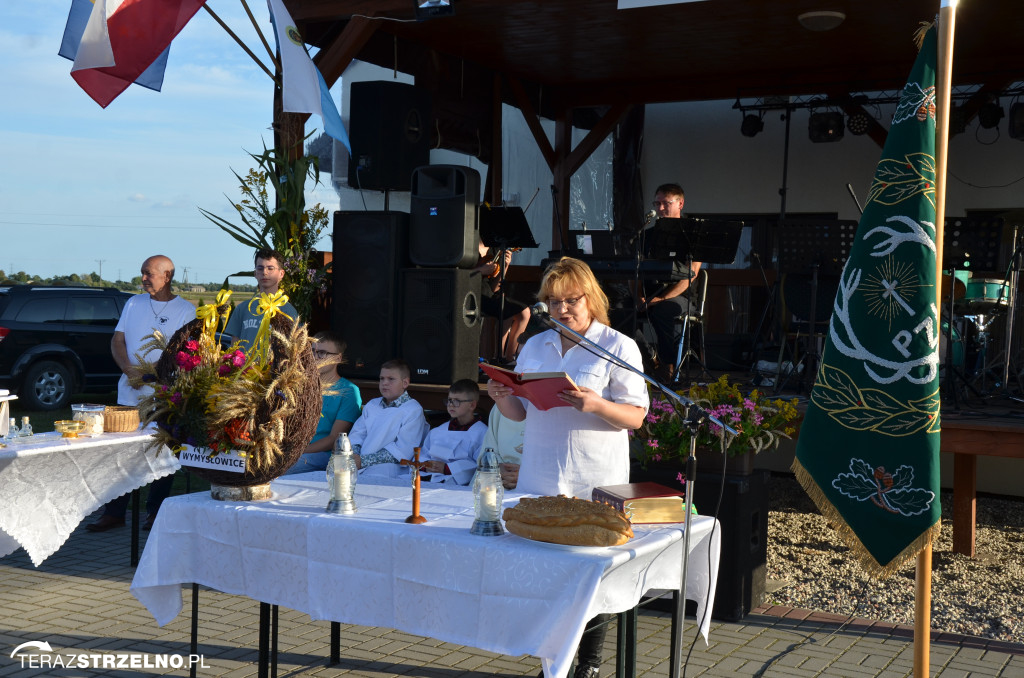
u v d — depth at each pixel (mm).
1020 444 5621
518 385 3158
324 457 5523
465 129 9820
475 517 3039
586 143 11234
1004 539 6844
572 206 11789
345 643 4309
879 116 11008
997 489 8383
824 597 5258
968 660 4301
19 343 12320
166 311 6121
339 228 7004
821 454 3361
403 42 8938
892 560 3223
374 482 4094
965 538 6262
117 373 13125
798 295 7238
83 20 6621
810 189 11422
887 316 3238
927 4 7816
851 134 11219
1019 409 6715
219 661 4047
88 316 12875
